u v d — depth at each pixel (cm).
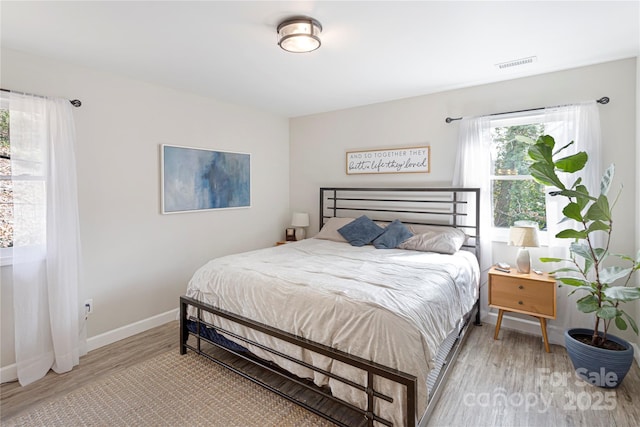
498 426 186
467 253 317
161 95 325
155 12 189
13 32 211
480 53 250
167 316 337
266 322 211
